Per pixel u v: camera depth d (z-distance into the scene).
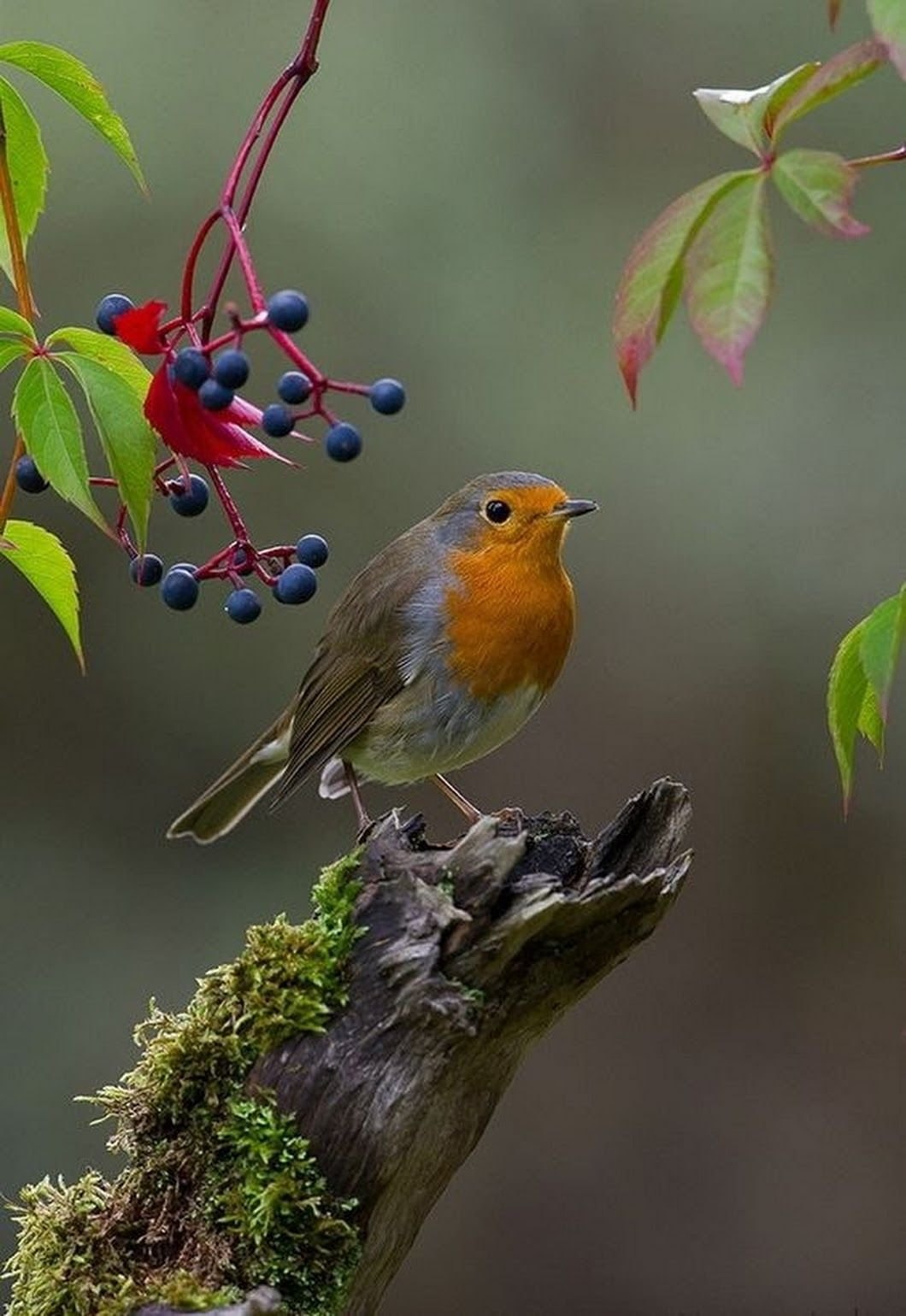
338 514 13.60
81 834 13.72
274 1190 4.55
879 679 3.86
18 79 12.84
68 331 4.27
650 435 13.55
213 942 13.50
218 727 13.83
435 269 13.42
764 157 3.38
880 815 14.38
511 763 14.49
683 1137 14.54
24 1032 13.07
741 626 13.92
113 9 12.88
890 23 3.05
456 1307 14.21
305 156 13.21
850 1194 14.21
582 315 13.50
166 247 13.02
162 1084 4.72
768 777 14.38
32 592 13.77
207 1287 4.50
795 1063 14.58
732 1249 14.26
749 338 3.35
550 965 4.73
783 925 14.66
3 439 13.08
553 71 13.70
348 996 4.66
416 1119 4.64
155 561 4.64
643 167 13.71
